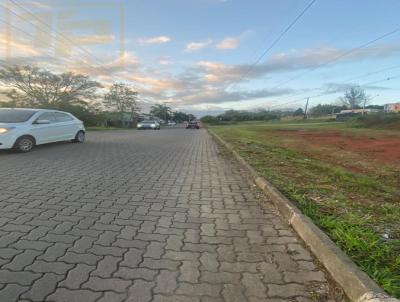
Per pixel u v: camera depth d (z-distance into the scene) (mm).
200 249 3344
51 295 2455
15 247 3277
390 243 3299
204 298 2473
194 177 7203
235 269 2924
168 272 2852
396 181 7262
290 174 7168
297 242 3549
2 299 2389
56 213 4375
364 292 2346
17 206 4629
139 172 7559
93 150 11539
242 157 10008
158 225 4043
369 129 33125
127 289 2568
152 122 40594
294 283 2693
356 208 4559
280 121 82688
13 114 10914
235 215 4500
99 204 4859
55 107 39125
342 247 3170
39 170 7332
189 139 20625
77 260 3031
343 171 7730
